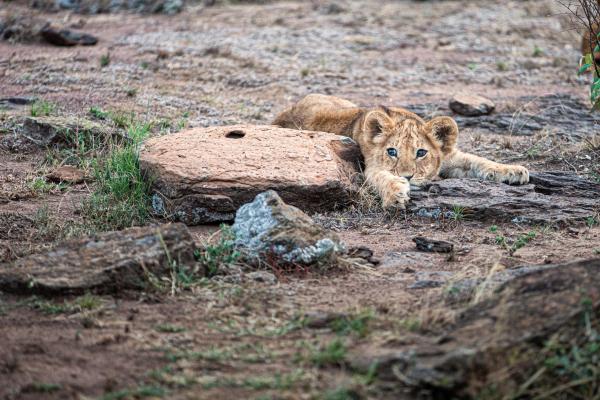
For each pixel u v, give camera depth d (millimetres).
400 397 6754
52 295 8734
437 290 8969
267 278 9430
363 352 7434
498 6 35844
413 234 11703
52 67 23078
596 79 16000
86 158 14797
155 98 20031
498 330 7234
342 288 9258
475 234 11680
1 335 7922
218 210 11867
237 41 27688
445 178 14602
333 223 12047
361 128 14289
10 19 28828
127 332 8016
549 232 11719
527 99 21344
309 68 24375
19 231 11281
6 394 6801
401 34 29922
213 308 8633
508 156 16344
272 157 12719
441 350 7051
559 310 7398
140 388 6867
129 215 11883
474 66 25031
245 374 7168
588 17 15789
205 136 13516
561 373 6992
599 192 13414
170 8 34125
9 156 15086
